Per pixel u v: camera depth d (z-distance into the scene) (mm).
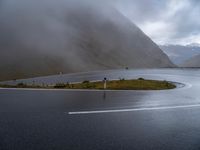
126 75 39438
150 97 11281
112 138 4969
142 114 7332
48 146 4375
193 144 4781
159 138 5086
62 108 7762
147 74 41469
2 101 8836
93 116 6812
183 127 5996
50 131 5254
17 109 7402
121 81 23094
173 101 10141
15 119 6164
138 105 8883
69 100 9508
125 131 5488
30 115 6648
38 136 4891
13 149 4152
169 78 31297
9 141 4543
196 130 5762
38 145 4402
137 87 17859
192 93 13602
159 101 10055
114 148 4422
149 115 7230
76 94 11586
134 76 36625
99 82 22766
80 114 6988
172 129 5793
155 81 23797
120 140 4867
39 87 15609
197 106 9008
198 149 4520
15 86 15133
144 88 17141
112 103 9117
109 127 5754
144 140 4926
